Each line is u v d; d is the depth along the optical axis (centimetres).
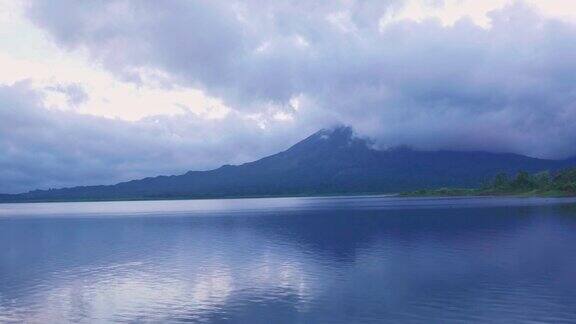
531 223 8044
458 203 16275
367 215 11931
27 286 4403
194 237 7900
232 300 3716
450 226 8106
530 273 4219
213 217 13250
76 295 4038
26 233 9631
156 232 9038
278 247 6309
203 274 4678
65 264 5506
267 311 3403
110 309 3616
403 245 6050
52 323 3341
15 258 6056
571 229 7038
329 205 19875
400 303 3462
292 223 10256
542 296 3509
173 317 3369
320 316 3247
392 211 13125
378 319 3147
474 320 3062
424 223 8919
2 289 4294
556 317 3066
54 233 9500
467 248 5609
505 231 7044
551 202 14075
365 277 4300
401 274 4366
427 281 4059
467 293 3650
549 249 5347
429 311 3266
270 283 4206
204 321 3253
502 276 4141
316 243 6562
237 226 9825
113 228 10331
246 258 5503
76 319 3412
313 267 4828
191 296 3884
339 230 8294
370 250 5747
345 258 5259
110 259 5775
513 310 3225
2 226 11956
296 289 3966
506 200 17000
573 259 4762
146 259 5684
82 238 8362
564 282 3881
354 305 3456
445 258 5034
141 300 3825
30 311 3609
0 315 3531
